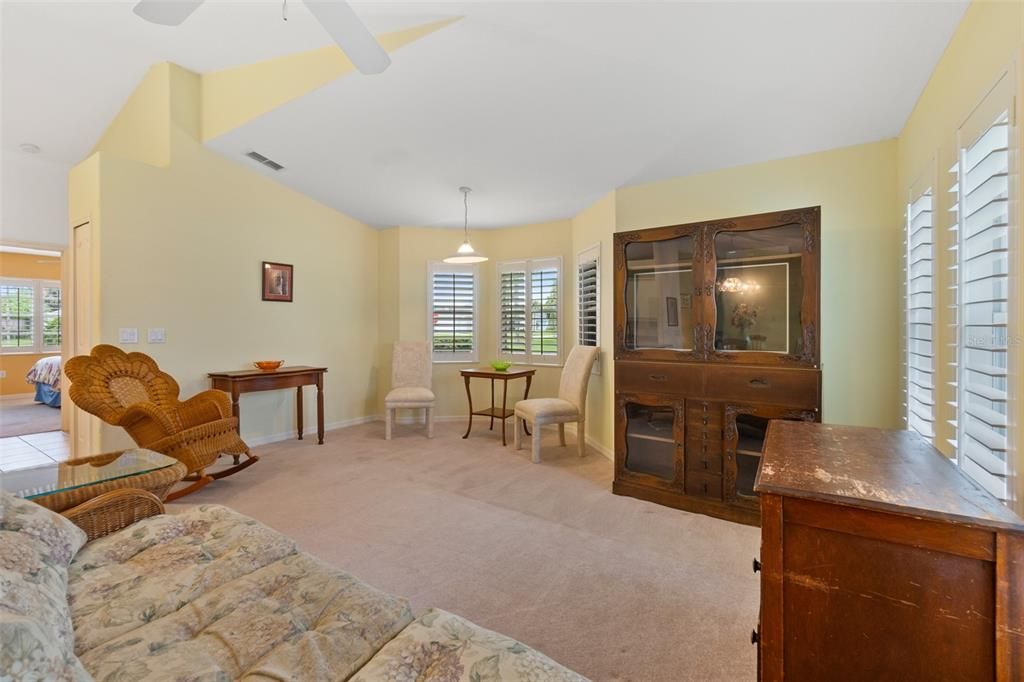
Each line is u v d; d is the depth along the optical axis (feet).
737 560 7.44
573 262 16.97
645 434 10.21
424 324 18.60
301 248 15.69
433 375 18.66
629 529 8.59
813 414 8.35
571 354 14.67
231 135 11.98
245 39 10.07
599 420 14.37
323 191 15.17
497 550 7.74
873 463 4.30
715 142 10.36
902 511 3.23
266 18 9.12
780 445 4.95
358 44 6.16
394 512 9.34
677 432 9.62
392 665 2.95
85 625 3.32
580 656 5.26
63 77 12.30
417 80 8.87
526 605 6.21
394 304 18.40
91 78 12.50
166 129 12.12
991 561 3.03
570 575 6.97
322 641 3.24
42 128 13.84
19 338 24.02
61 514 4.48
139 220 11.68
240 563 4.29
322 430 14.80
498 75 8.57
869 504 3.33
